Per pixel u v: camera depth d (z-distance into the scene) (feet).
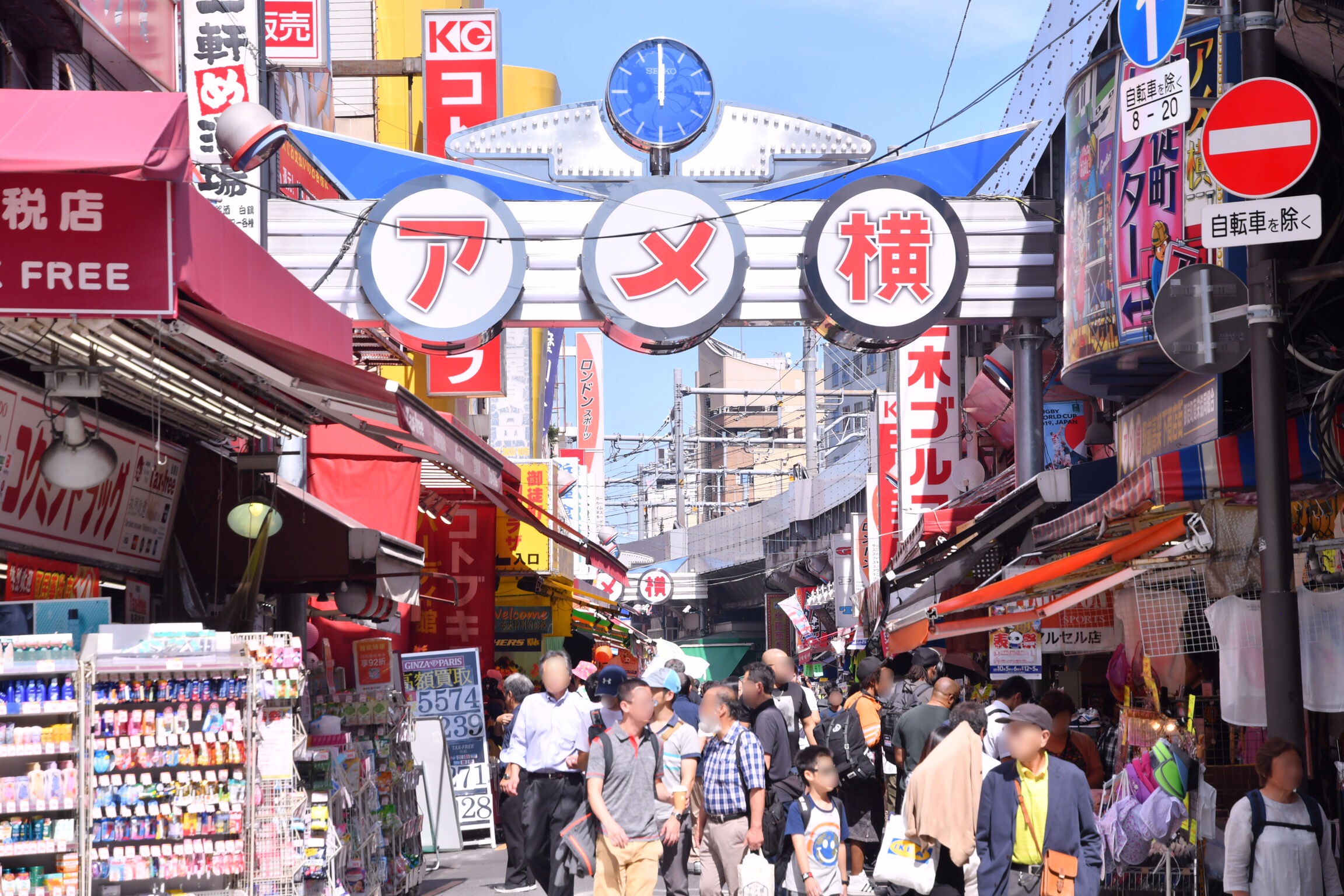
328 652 52.01
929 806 26.25
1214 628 29.58
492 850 52.75
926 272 51.67
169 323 22.13
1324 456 25.59
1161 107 27.66
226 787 24.04
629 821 28.22
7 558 28.07
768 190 54.80
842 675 125.39
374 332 52.42
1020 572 46.83
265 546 37.37
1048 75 57.93
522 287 52.37
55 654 23.13
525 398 108.37
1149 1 27.78
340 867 29.01
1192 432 36.86
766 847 32.17
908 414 76.28
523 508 44.29
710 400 298.97
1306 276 24.09
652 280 51.60
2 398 26.76
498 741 61.93
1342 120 32.96
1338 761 29.53
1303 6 29.17
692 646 227.81
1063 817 22.56
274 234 52.60
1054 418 61.21
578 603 92.89
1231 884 21.66
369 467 51.60
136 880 23.50
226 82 43.83
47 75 31.99
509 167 55.01
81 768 22.93
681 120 54.03
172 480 36.88
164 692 23.88
